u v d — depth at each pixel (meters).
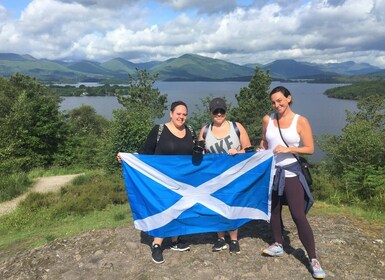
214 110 4.50
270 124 4.31
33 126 27.83
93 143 29.77
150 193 4.66
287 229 5.55
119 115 18.27
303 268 4.34
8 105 33.84
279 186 4.23
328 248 4.81
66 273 4.52
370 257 4.61
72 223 8.76
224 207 4.73
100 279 4.35
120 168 17.70
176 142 4.62
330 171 12.98
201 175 4.73
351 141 12.01
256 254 4.71
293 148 4.11
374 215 6.39
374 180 8.84
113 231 5.75
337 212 6.63
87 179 15.80
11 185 14.84
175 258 4.66
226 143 4.60
